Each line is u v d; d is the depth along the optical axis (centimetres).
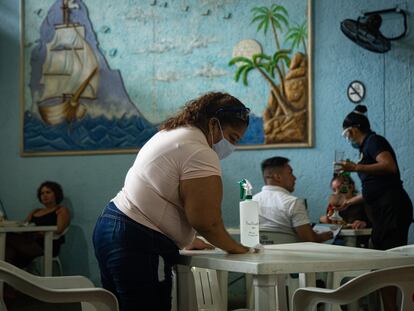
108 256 216
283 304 294
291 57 596
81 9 657
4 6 674
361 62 574
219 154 229
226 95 229
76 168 650
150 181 214
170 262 221
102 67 650
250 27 611
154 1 639
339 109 580
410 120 556
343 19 581
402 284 175
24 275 222
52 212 627
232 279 590
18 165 663
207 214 210
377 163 445
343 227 473
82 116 652
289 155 593
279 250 242
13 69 669
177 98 631
